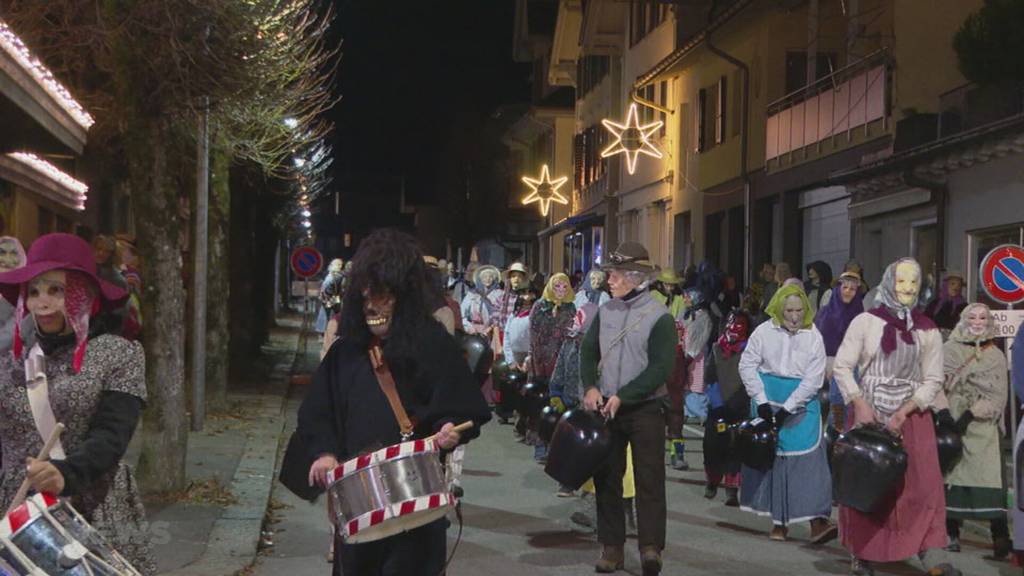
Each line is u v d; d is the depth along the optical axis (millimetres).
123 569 4250
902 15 21609
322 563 8906
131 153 10414
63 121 11242
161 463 10578
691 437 16781
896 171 19906
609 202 42750
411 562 4992
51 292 4621
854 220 23156
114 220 24953
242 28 10945
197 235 15320
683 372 13977
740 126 30016
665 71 34156
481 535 10109
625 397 8445
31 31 13203
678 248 35281
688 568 9008
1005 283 12055
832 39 25672
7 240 8305
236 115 15859
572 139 55125
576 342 10781
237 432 15594
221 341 17578
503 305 17734
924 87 21594
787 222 26859
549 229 53562
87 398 4660
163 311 10539
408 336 5004
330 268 30672
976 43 18750
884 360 8680
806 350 9898
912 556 8953
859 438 8391
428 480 4746
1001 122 16297
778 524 9961
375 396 5012
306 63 15438
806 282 18031
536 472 13516
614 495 8789
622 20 42188
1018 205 17281
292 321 51531
